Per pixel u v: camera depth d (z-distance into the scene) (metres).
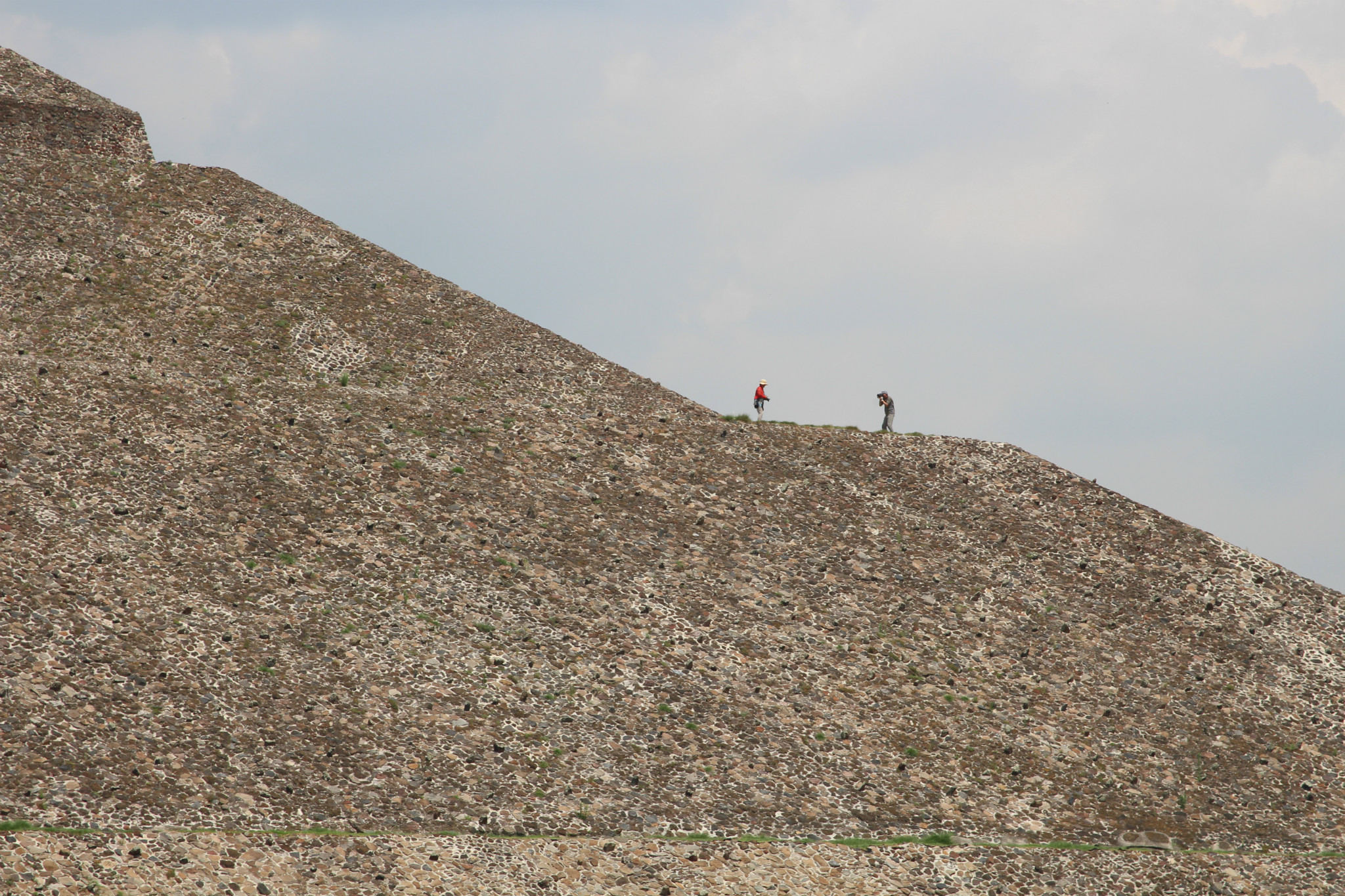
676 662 146.88
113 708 119.06
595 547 162.62
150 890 99.06
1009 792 138.00
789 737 139.75
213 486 154.75
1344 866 131.00
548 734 133.00
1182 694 155.12
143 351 182.50
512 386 193.75
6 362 167.75
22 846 98.62
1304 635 165.88
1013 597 167.25
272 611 138.50
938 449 195.00
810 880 118.44
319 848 108.62
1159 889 124.75
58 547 136.38
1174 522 182.62
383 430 175.12
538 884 112.12
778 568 166.00
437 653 139.50
